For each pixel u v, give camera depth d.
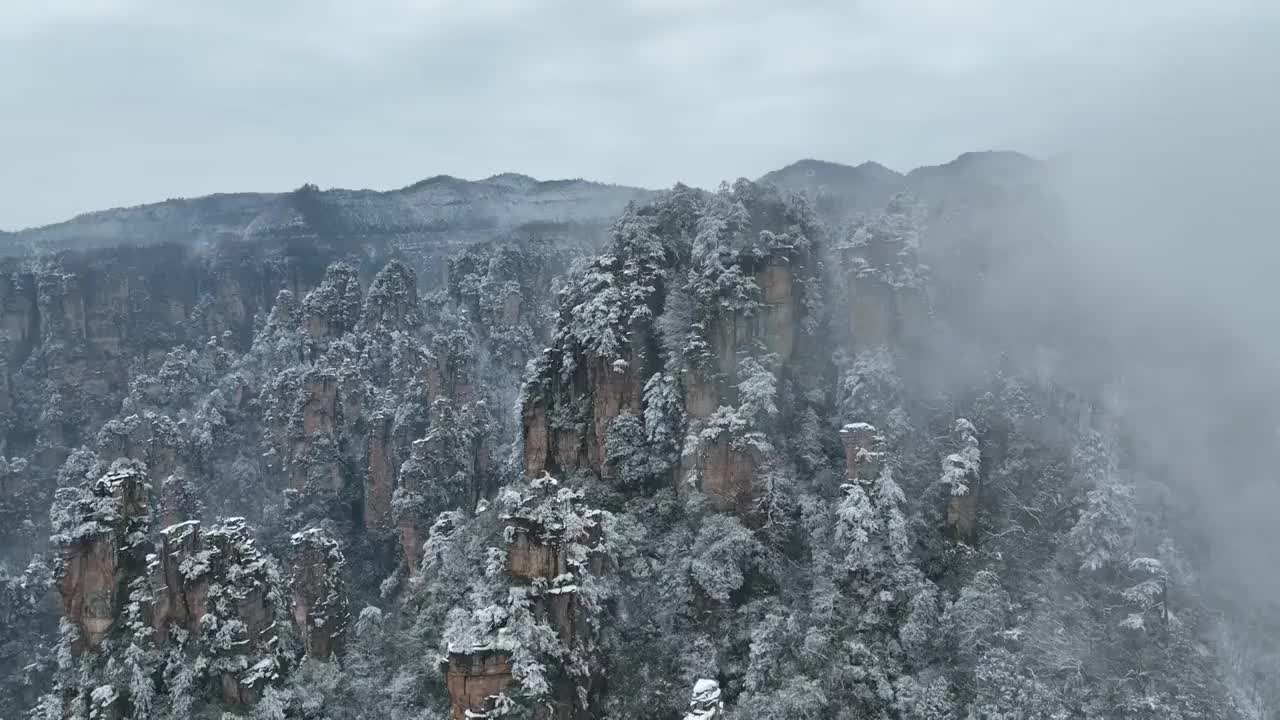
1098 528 70.19
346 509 145.75
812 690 63.91
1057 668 63.00
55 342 198.00
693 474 78.38
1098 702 61.94
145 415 153.50
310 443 147.12
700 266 86.81
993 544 73.44
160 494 139.88
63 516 91.69
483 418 149.50
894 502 71.69
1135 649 64.56
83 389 195.75
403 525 127.38
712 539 74.56
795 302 86.88
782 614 70.62
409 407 147.50
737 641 70.50
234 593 73.44
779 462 78.38
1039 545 72.81
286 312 193.38
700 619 72.31
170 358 187.62
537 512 68.38
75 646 71.25
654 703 68.75
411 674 76.00
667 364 83.69
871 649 67.19
